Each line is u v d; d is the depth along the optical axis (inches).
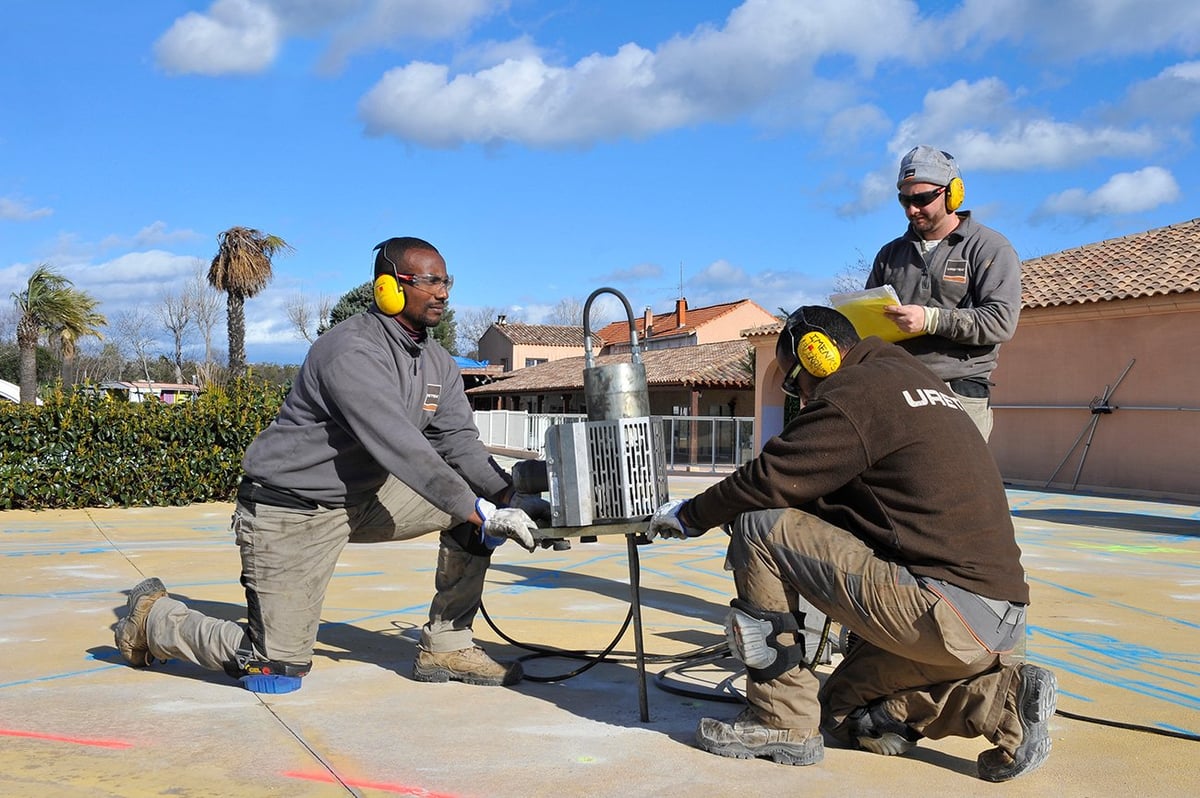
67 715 120.8
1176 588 237.1
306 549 130.5
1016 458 648.4
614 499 113.3
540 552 290.4
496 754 109.3
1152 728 122.1
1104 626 188.2
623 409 113.4
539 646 162.7
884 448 99.5
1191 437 553.9
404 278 128.7
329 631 173.3
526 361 2165.4
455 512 120.0
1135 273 618.5
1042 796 99.9
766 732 108.7
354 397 122.1
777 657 105.3
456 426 140.9
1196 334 556.4
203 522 339.9
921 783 102.7
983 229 145.2
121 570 235.8
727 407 1180.5
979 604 96.7
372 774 102.5
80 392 390.9
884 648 102.7
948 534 97.7
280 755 107.7
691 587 226.4
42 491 368.8
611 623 183.3
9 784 98.0
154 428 386.9
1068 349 621.3
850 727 114.6
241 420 400.2
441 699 130.9
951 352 141.9
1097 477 601.0
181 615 137.0
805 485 101.4
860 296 138.0
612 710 127.0
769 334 869.8
